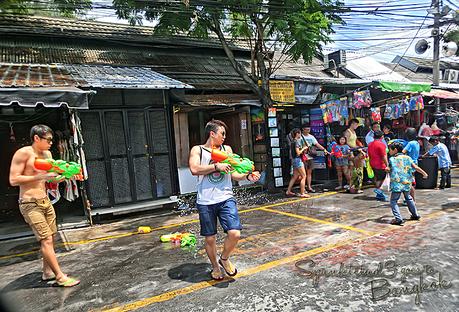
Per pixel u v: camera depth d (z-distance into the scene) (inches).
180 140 350.0
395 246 167.6
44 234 144.7
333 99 366.3
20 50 342.0
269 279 139.6
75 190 262.1
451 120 471.8
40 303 133.1
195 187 339.6
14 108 267.4
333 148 342.0
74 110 232.4
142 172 295.0
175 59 410.3
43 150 149.6
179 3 311.3
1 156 324.2
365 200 283.1
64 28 372.2
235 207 137.6
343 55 528.4
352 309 112.8
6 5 283.1
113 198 282.5
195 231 227.3
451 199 265.6
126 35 398.9
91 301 132.0
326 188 352.8
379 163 276.2
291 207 275.4
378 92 419.5
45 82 227.8
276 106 374.6
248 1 289.1
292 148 322.3
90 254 190.5
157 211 298.4
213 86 347.3
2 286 152.5
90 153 274.4
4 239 238.2
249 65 444.8
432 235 180.2
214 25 348.8
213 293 130.6
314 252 167.2
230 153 141.3
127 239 217.3
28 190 143.6
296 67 514.3
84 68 308.7
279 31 317.4
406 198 210.4
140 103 292.5
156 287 140.0
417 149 279.0
